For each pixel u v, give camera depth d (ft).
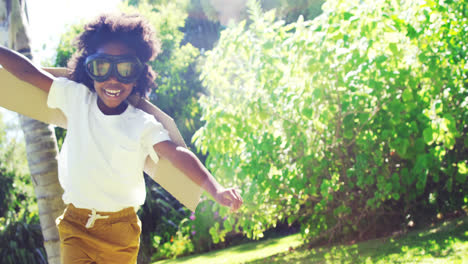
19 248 38.29
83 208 8.37
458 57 18.88
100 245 8.41
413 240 19.30
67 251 8.33
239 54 22.77
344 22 18.80
